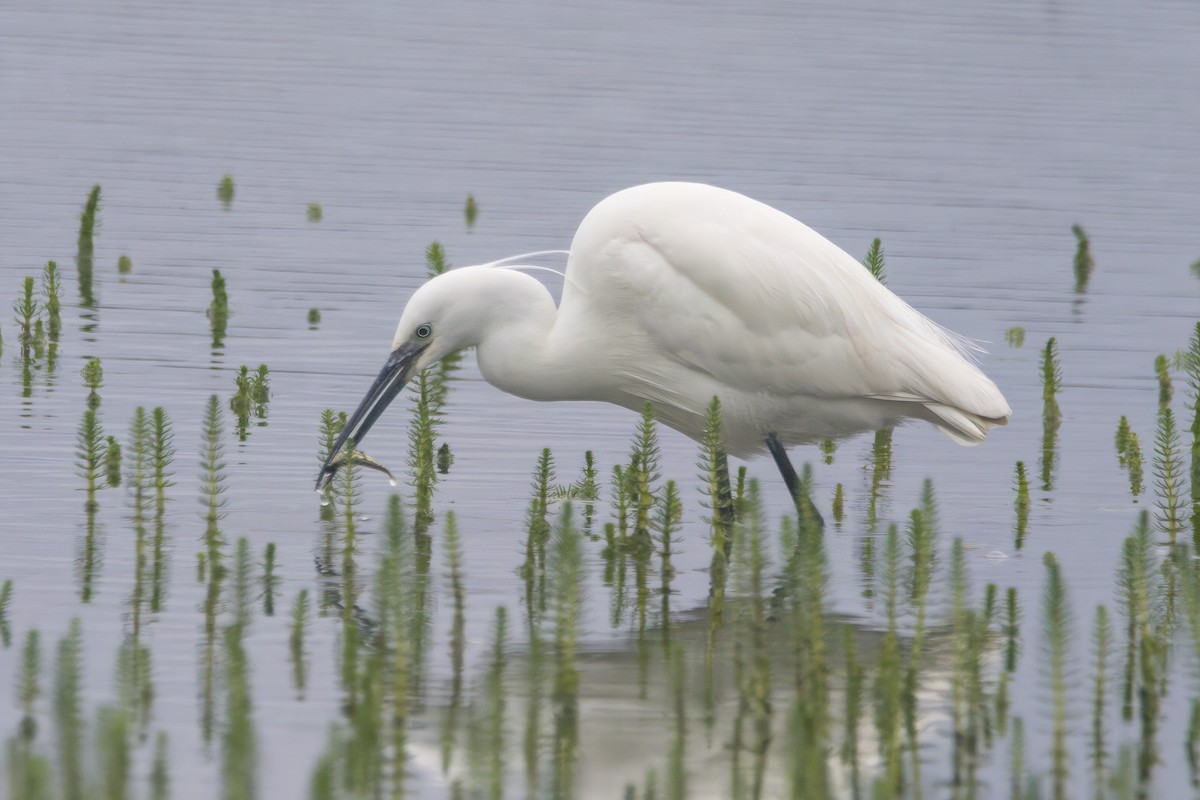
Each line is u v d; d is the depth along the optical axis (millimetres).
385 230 22516
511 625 10398
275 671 9438
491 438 15008
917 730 9008
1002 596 11133
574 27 36000
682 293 12609
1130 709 9297
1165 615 10797
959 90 31281
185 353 17000
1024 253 22484
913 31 35781
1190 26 36625
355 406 15594
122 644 9766
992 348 18375
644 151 26969
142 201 23484
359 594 10859
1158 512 13273
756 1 38500
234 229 22359
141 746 8352
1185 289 21047
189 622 10195
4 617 10133
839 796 8195
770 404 12961
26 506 12359
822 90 31094
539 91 30766
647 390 13195
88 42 32875
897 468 14586
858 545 12352
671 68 32656
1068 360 18016
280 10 36625
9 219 22125
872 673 9742
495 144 27391
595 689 9469
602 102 30141
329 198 24141
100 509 12422
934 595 11109
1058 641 8672
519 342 12961
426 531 12375
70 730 8406
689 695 9398
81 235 20797
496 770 8188
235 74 31219
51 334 17359
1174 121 29828
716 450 12383
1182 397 16766
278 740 8531
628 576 11641
